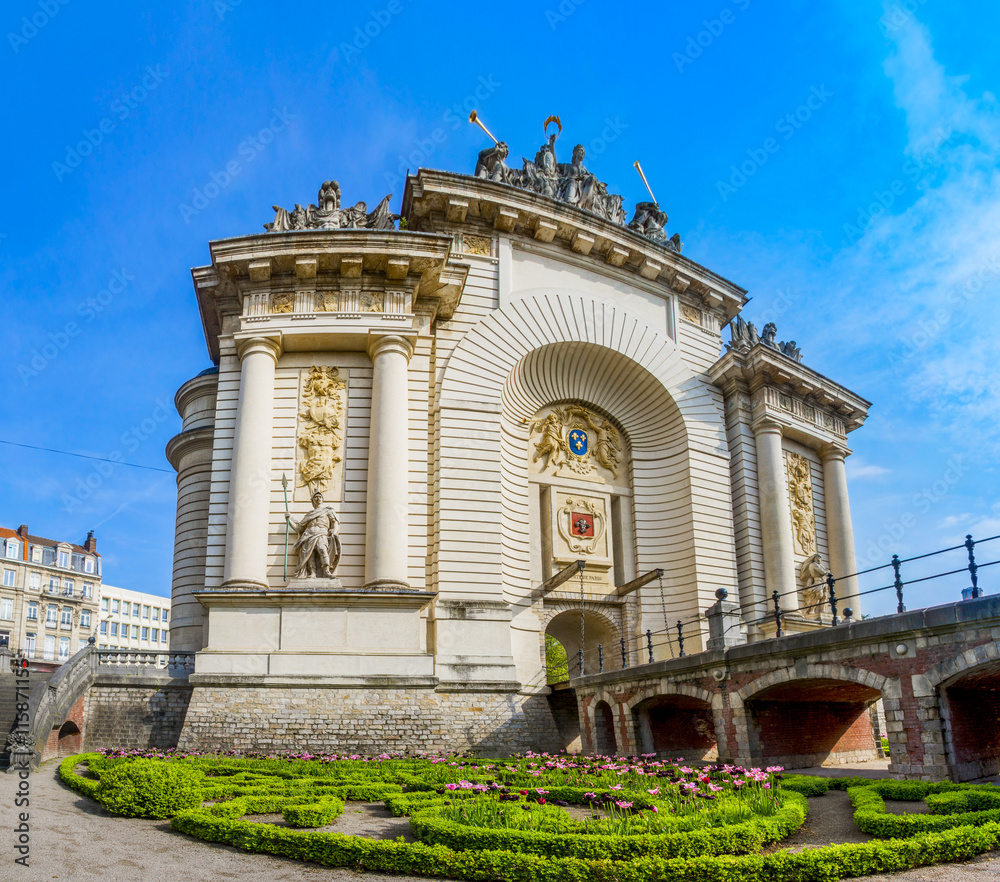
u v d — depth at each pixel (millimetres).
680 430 37500
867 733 26484
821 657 18578
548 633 39781
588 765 21109
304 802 15211
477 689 28062
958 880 10398
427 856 10883
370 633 27000
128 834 12938
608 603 35781
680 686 23109
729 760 21125
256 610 26875
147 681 27625
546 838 11289
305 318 30109
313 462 29469
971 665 15383
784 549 36906
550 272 36875
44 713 23469
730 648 21016
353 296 30578
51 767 21891
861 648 17609
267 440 29109
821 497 41500
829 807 15773
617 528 37656
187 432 36406
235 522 27812
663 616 35875
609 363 37438
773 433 38469
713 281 40594
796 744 22375
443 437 31641
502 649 29188
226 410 30438
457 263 31547
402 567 27969
